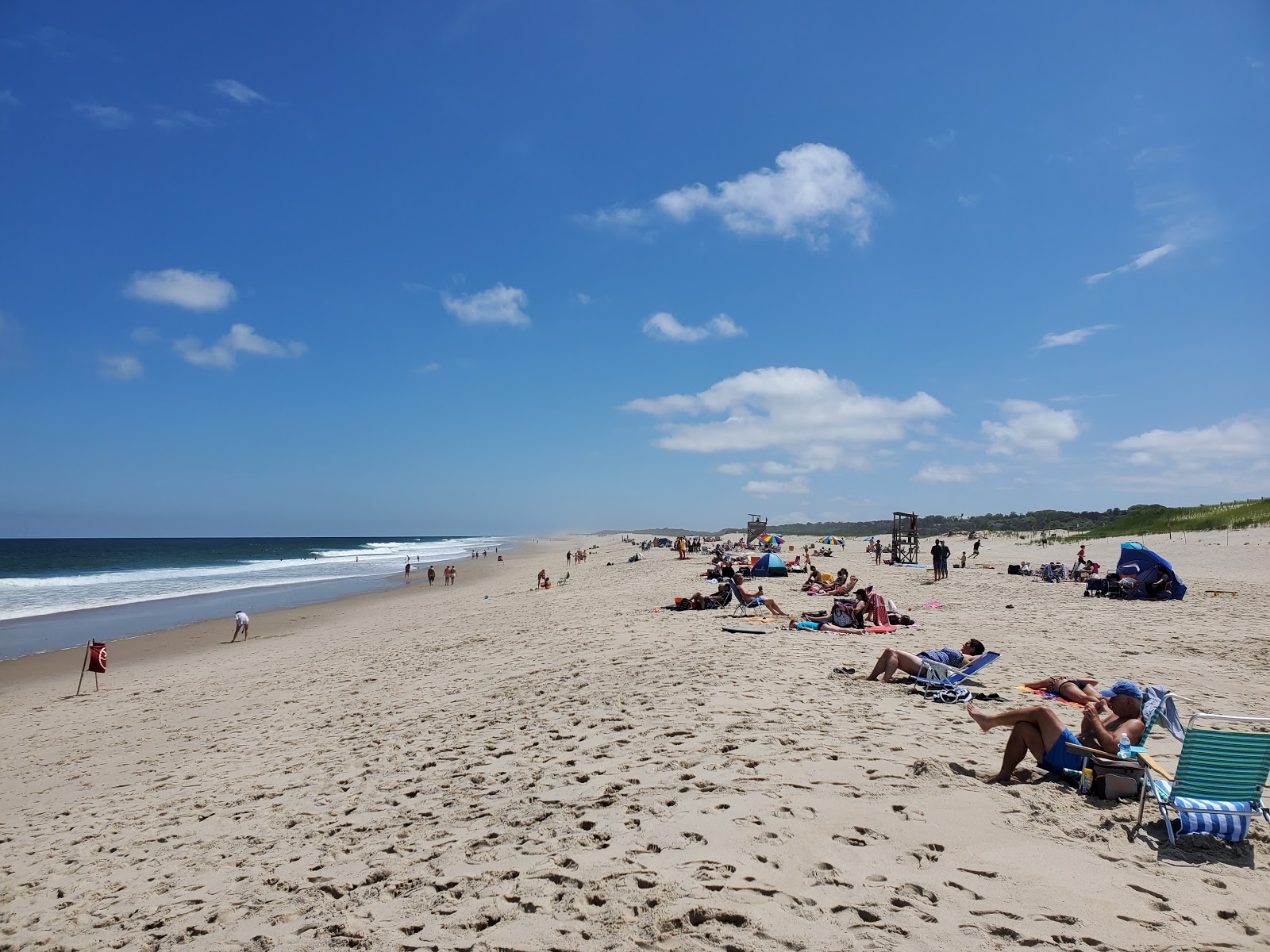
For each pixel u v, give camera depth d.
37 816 7.48
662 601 19.55
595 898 3.60
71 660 19.28
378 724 9.05
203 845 5.73
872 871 3.66
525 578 41.38
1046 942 3.04
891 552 37.06
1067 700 7.20
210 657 19.03
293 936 3.76
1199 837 4.10
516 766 6.24
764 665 9.49
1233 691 8.38
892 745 5.77
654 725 6.88
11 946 4.40
